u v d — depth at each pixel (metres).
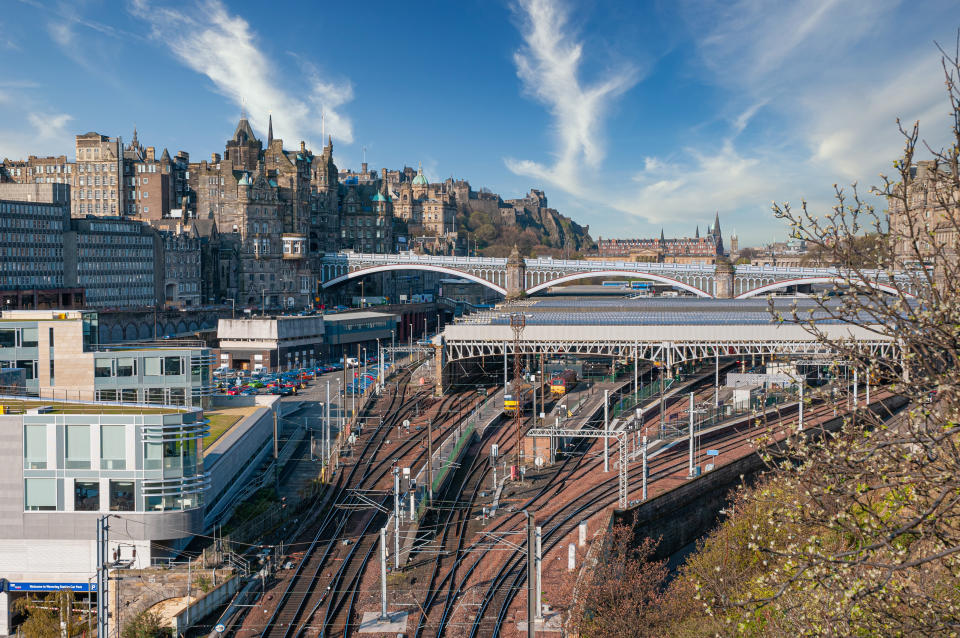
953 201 20.33
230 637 58.66
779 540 32.62
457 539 77.75
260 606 63.34
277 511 83.50
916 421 21.45
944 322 20.36
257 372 168.88
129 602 61.84
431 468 96.31
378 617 60.84
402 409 134.88
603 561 63.03
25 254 187.12
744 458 95.06
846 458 22.27
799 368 122.88
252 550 74.19
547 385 147.88
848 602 22.50
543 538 75.62
